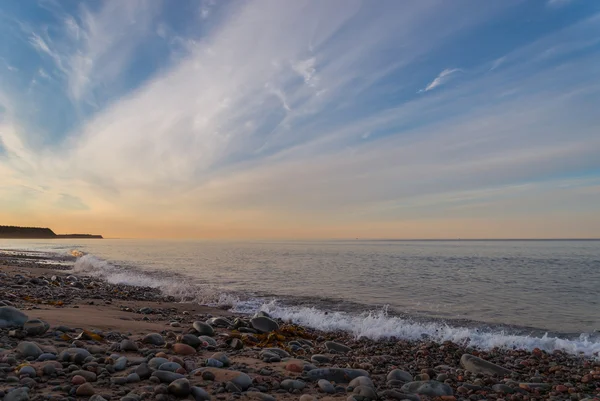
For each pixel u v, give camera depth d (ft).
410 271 112.37
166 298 57.00
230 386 15.80
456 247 387.96
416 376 22.44
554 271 115.65
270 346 29.01
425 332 39.27
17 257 147.84
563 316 50.37
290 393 16.65
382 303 57.82
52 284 60.18
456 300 61.82
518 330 42.39
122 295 55.36
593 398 19.92
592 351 33.55
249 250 282.97
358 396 16.35
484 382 22.17
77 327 27.32
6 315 23.32
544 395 20.77
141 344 23.79
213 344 26.16
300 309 50.29
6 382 13.71
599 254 226.38
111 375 15.94
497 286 79.51
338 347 30.17
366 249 319.88
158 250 268.00
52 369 15.30
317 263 143.95
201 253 225.35
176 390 14.10
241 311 49.26
